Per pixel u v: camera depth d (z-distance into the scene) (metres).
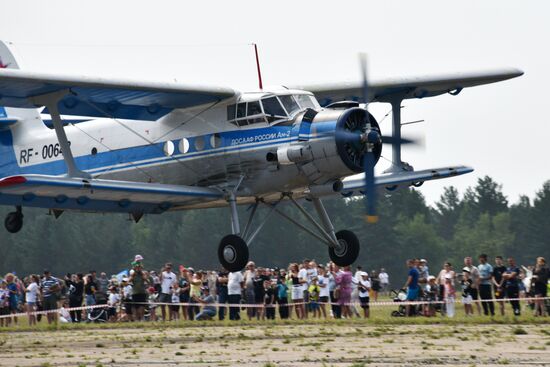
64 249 191.38
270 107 48.31
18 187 45.66
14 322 58.25
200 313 56.94
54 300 56.56
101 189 47.16
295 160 46.84
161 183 52.38
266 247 182.25
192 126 51.16
